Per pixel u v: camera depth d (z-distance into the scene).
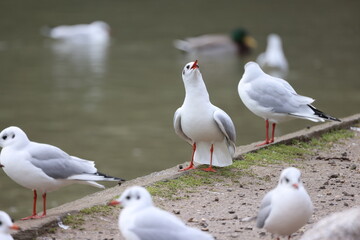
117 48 35.94
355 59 31.59
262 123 21.11
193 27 41.72
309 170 9.80
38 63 31.45
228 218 7.77
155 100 24.61
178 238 5.74
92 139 19.64
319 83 26.61
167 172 9.69
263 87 10.66
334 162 10.23
